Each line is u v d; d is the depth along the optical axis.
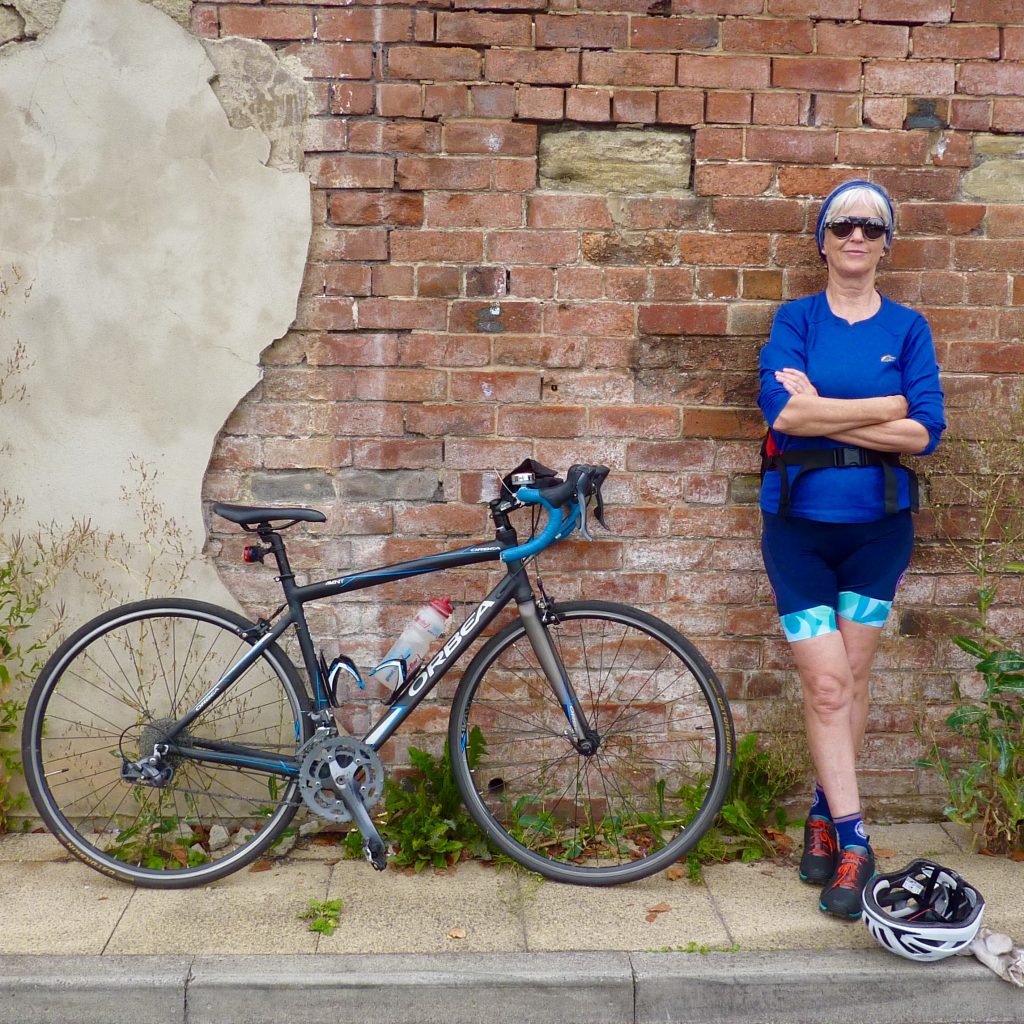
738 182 3.57
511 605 3.71
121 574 3.64
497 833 3.41
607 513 3.70
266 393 3.60
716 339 3.63
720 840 3.57
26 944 2.98
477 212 3.55
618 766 3.76
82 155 3.48
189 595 3.65
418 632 3.39
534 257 3.58
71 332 3.54
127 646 3.66
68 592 3.64
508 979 2.85
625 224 3.58
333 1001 2.83
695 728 3.76
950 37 3.55
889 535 3.28
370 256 3.55
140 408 3.58
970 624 3.52
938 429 3.20
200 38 3.46
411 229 3.55
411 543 3.68
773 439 3.37
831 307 3.35
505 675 3.73
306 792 3.25
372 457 3.64
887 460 3.24
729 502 3.70
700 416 3.66
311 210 3.53
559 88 3.52
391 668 3.36
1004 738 3.42
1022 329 3.66
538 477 3.41
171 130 3.48
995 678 3.41
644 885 3.36
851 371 3.22
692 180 3.59
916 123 3.58
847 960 2.93
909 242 3.62
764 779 3.73
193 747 3.33
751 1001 2.87
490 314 3.59
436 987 2.84
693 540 3.71
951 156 3.59
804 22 3.53
